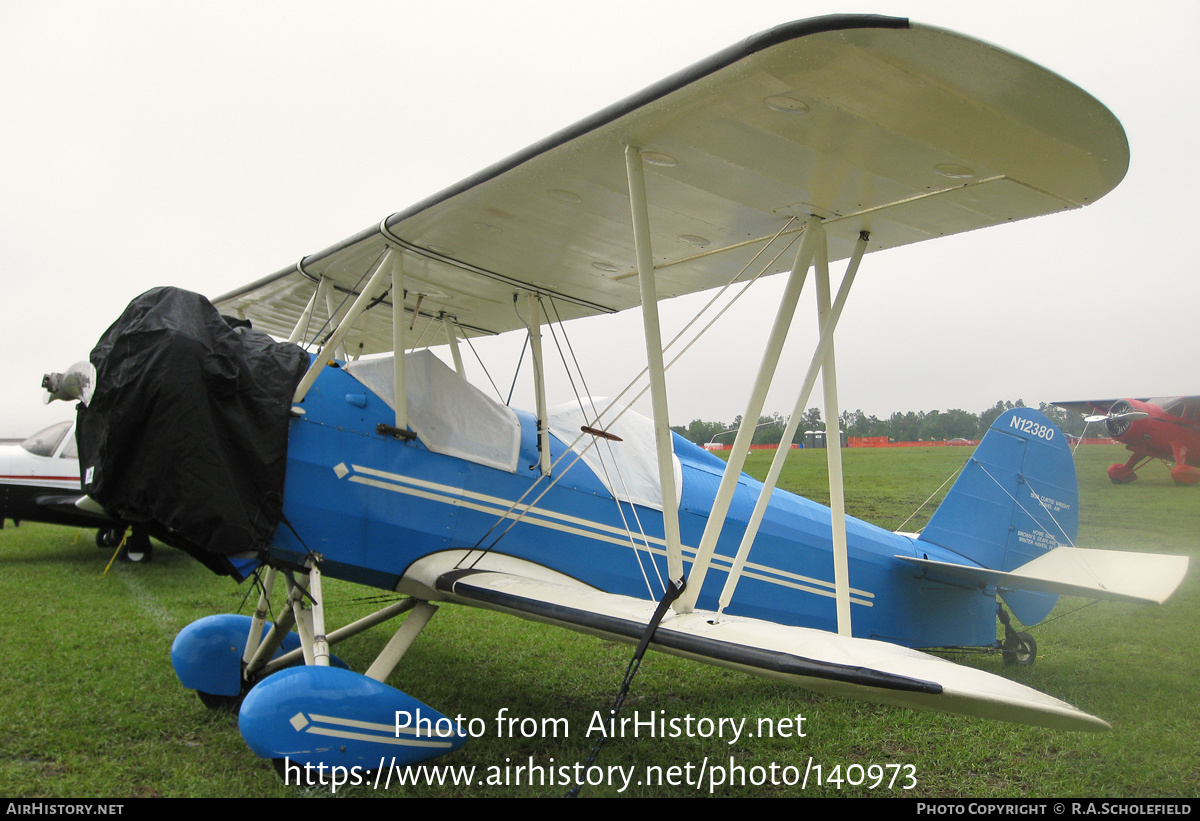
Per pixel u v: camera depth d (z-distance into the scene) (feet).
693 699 17.62
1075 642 23.85
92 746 12.48
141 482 11.39
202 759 12.36
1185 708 17.10
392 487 14.23
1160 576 19.33
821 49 8.11
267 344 13.66
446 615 25.21
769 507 18.85
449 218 13.42
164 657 17.63
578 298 17.85
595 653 21.09
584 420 17.78
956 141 9.87
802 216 13.07
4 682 15.29
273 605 19.22
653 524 17.33
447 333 19.01
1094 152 9.79
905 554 20.58
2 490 30.76
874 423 140.05
